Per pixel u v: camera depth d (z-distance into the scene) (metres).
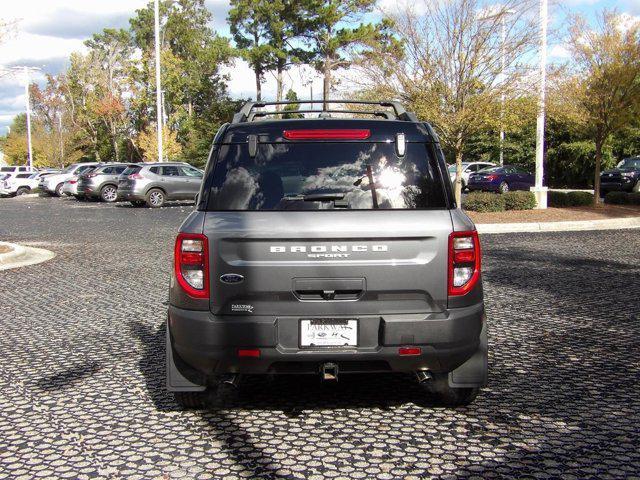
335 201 4.03
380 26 43.78
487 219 18.17
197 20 70.81
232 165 4.16
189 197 28.06
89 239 15.70
